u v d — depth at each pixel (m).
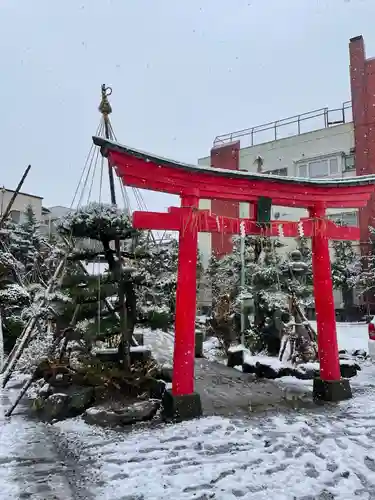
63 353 7.03
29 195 26.84
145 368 6.84
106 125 8.33
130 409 5.71
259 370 9.19
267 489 3.79
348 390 6.90
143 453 4.62
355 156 21.67
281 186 6.80
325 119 23.56
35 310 7.75
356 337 14.66
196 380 8.64
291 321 9.70
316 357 9.40
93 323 6.62
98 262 7.14
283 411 6.16
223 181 6.40
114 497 3.69
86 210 6.46
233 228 6.50
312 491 3.75
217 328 12.60
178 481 3.96
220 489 3.79
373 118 21.33
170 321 7.25
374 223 20.66
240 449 4.69
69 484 3.94
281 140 24.28
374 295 20.50
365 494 3.71
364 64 21.81
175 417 5.66
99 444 4.91
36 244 18.95
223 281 16.41
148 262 8.88
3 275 10.66
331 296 7.09
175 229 6.07
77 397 6.04
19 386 7.88
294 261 11.29
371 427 5.38
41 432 5.41
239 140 26.11
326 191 7.09
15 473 4.19
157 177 6.00
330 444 4.79
